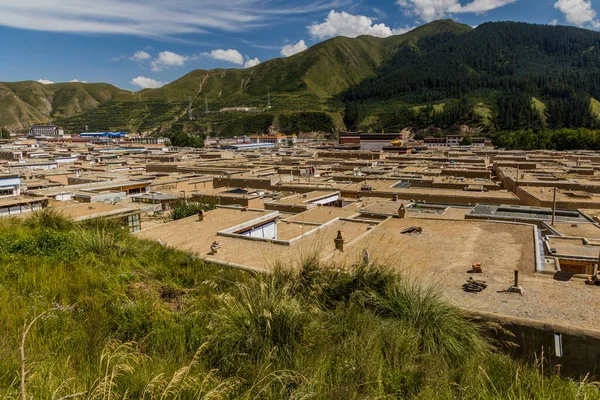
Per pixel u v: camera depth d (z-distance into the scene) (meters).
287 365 5.73
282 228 23.14
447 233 17.11
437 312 7.55
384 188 45.62
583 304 9.48
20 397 4.10
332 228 19.23
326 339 6.50
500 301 9.75
